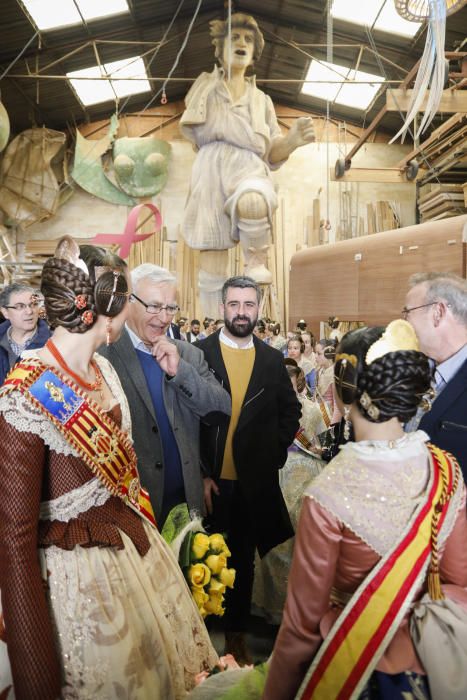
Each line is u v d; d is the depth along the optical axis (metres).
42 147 17.91
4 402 1.47
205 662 1.83
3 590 1.43
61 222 19.06
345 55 16.52
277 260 19.12
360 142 13.42
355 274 10.56
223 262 15.23
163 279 2.54
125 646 1.53
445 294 2.25
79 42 15.47
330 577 1.28
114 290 1.59
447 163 13.70
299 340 5.87
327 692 1.25
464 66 9.05
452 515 1.32
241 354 3.24
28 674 1.40
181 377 2.52
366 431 1.37
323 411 4.14
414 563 1.25
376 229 19.36
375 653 1.23
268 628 3.36
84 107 18.80
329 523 1.28
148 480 2.47
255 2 15.27
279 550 3.41
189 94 14.68
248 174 14.32
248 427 3.08
